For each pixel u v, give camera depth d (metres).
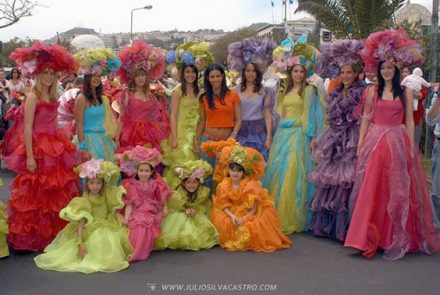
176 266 5.64
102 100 6.75
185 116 7.26
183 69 7.20
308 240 6.61
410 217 6.00
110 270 5.47
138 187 6.24
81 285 5.11
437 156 6.95
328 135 6.68
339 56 6.59
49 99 6.09
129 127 6.89
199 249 6.20
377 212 5.96
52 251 5.79
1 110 12.73
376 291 4.98
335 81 6.98
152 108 7.00
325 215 6.68
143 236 5.85
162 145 7.21
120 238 5.87
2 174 11.27
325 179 6.55
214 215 6.41
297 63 7.03
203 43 7.56
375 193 5.96
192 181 6.42
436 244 6.12
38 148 5.93
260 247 6.15
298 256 5.98
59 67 6.00
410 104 6.12
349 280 5.24
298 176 6.95
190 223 6.29
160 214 6.21
